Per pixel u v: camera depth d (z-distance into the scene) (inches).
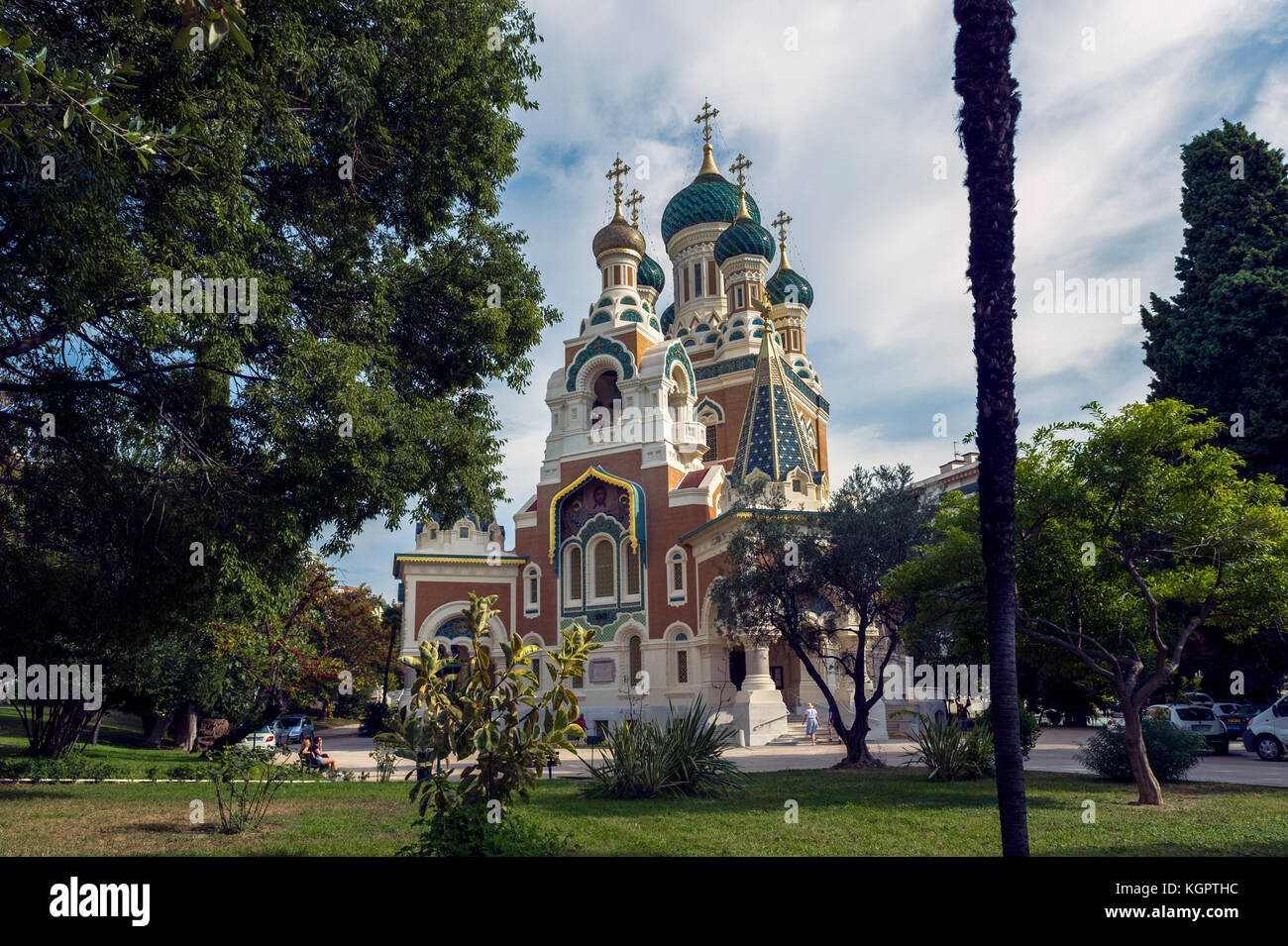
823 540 920.9
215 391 610.2
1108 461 591.2
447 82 602.9
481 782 369.4
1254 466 1238.3
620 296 1823.3
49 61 375.6
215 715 1531.7
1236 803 578.6
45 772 745.0
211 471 572.7
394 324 679.7
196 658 1086.4
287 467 542.0
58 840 441.4
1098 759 722.2
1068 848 416.2
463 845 353.4
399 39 581.0
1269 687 1286.9
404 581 1668.3
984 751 746.8
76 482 629.0
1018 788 327.3
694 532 1441.9
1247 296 1270.9
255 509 555.8
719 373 2001.7
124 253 432.8
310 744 916.6
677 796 626.5
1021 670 879.7
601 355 1728.6
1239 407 1250.0
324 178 607.5
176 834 462.9
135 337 525.0
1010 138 354.9
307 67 503.8
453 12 603.2
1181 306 1421.0
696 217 2265.0
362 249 637.3
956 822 498.6
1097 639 690.2
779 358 1473.9
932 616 705.6
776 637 976.9
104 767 801.6
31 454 637.3
